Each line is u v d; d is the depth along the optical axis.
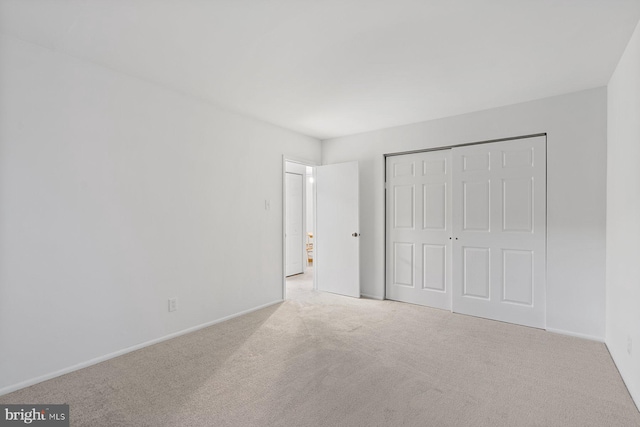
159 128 2.99
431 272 4.11
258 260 4.00
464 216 3.79
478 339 3.03
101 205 2.59
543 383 2.25
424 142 4.07
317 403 2.01
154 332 2.94
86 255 2.50
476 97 3.27
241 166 3.79
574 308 3.12
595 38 2.19
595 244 3.02
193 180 3.28
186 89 3.08
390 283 4.45
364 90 3.11
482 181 3.67
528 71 2.70
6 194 2.12
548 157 3.26
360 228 4.68
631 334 2.13
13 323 2.15
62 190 2.38
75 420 1.83
